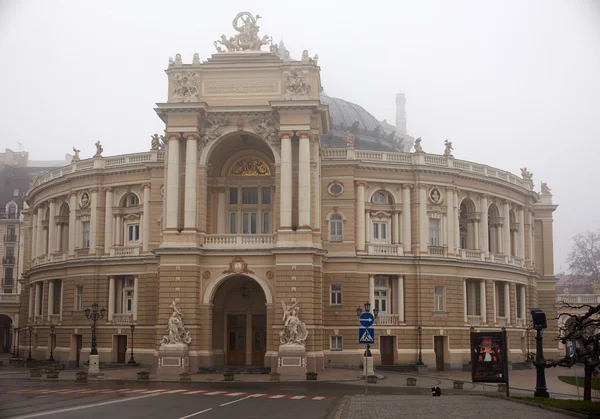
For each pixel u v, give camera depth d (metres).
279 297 62.38
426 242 78.19
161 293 63.53
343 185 76.38
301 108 64.56
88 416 30.30
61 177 85.50
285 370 59.94
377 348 74.94
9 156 149.12
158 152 78.56
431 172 79.31
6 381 55.12
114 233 81.38
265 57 67.38
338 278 75.12
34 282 91.06
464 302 79.88
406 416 30.50
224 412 32.81
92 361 62.19
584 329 40.88
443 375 69.19
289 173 64.19
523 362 84.81
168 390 46.19
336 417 30.20
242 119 66.25
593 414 29.97
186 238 64.06
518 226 91.25
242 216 72.44
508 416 29.78
